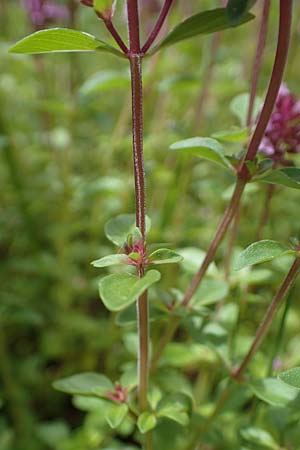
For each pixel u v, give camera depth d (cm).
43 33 12
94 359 23
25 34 33
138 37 12
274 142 16
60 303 24
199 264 18
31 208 26
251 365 18
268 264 20
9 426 21
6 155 26
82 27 31
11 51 13
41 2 25
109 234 14
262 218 18
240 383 15
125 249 13
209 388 20
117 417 14
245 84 26
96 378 15
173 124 24
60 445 19
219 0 22
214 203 27
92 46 12
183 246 24
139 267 12
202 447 17
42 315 23
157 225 24
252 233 22
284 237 25
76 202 24
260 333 14
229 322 18
